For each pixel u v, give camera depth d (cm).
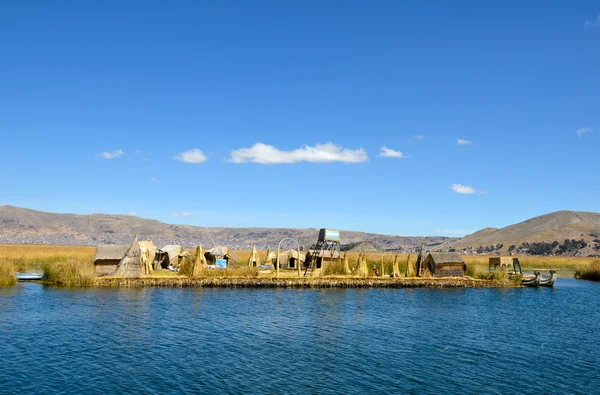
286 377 2319
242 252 14475
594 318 4153
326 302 4778
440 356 2755
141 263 5878
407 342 3088
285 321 3688
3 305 3997
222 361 2556
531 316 4228
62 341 2869
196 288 5509
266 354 2717
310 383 2239
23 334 3016
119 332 3139
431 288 6450
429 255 7325
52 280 5597
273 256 9150
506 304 5022
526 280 7106
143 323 3441
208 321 3581
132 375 2289
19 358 2508
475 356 2769
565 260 13625
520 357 2762
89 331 3141
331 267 6825
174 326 3369
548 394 2162
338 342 3045
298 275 6325
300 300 4859
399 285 6394
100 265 5997
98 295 4716
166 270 7369
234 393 2086
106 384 2159
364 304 4722
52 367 2377
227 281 5694
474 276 7400
